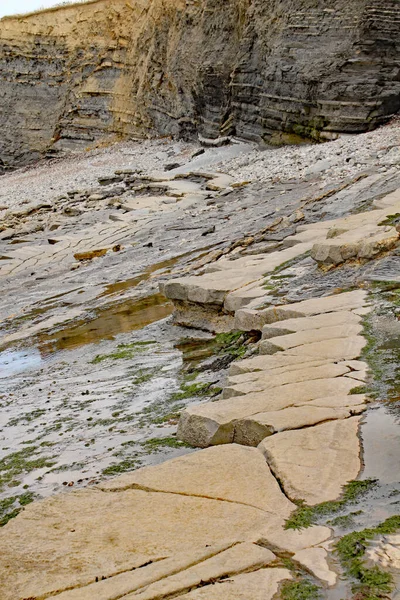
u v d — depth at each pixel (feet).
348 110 91.61
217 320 31.71
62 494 13.51
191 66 127.34
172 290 33.22
